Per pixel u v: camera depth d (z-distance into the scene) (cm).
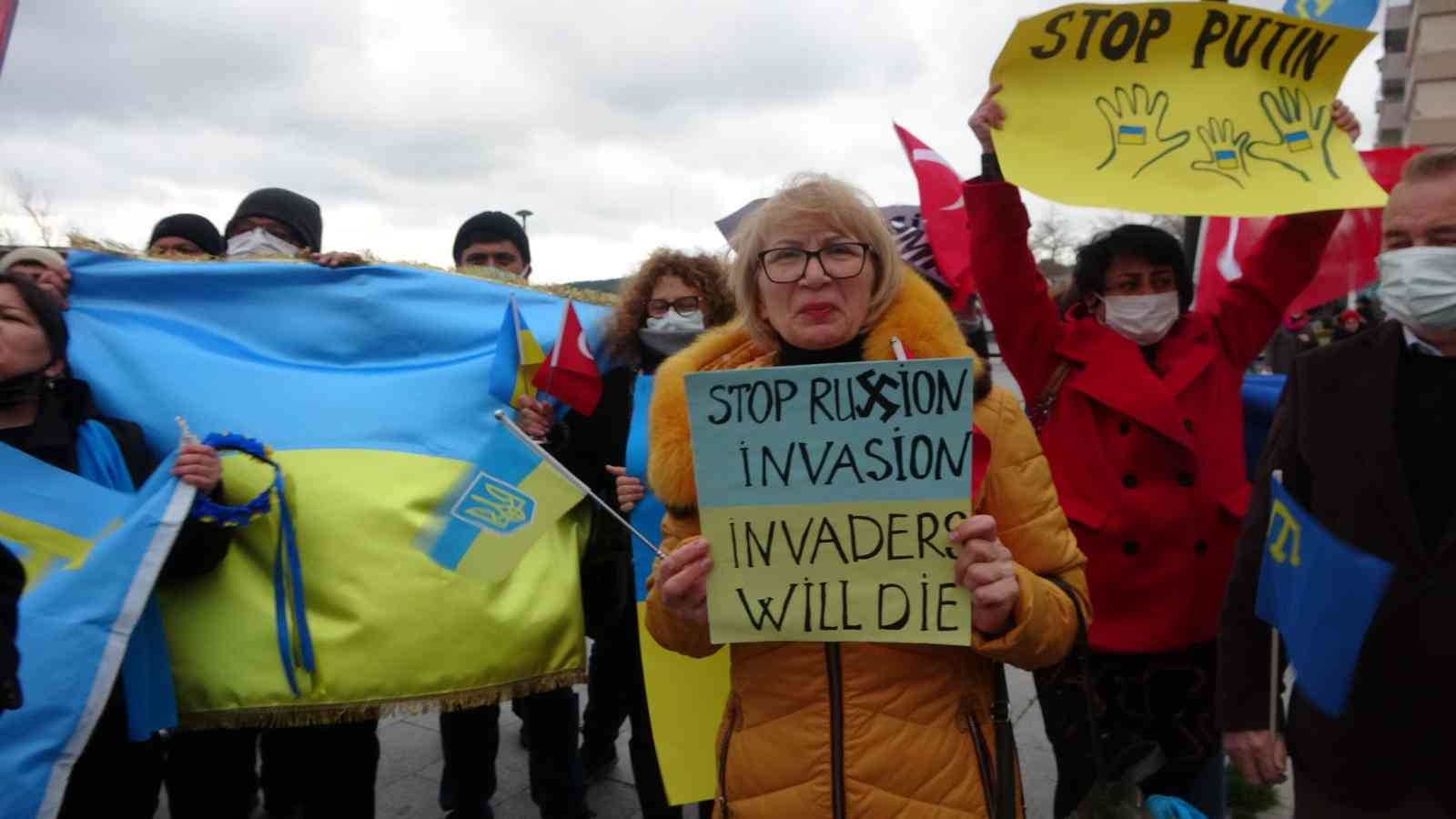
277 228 345
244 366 272
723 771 166
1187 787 244
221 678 241
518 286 318
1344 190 212
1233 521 241
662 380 177
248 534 251
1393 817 157
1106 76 217
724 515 153
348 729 266
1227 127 215
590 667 363
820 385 147
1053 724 246
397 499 259
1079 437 247
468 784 309
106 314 271
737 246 171
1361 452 164
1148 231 253
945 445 145
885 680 154
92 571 218
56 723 207
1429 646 154
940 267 352
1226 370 253
